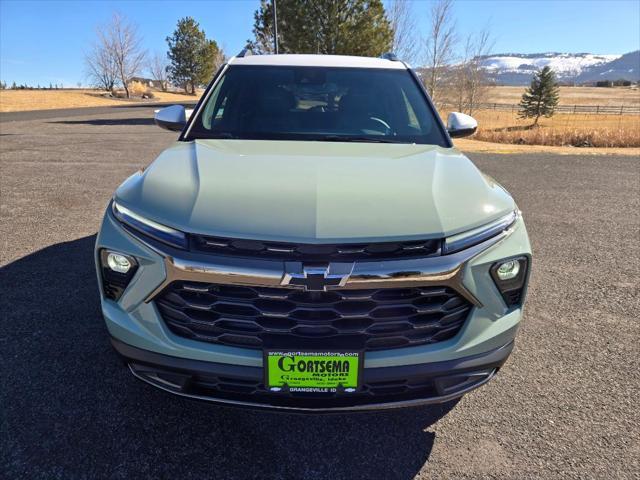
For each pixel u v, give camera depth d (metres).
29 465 1.98
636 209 6.44
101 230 2.02
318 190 1.95
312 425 2.28
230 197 1.90
